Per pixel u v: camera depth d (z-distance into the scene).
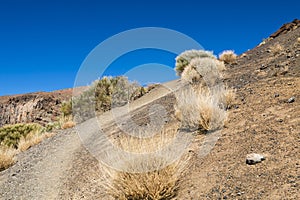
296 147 4.41
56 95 102.56
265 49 16.75
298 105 6.17
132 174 4.52
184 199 4.06
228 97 7.80
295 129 5.05
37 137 14.40
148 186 4.38
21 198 6.41
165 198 4.29
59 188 6.32
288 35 18.16
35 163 9.24
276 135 5.05
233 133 5.81
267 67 11.24
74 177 6.65
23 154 11.78
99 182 5.59
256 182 3.83
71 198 5.52
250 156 4.39
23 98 93.31
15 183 7.67
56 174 7.38
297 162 3.99
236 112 7.03
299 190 3.38
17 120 80.81
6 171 9.51
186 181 4.55
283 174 3.80
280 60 11.52
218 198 3.77
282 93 7.32
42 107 74.25
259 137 5.20
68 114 19.34
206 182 4.26
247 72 11.79
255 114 6.45
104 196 4.97
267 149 4.65
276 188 3.57
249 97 7.88
